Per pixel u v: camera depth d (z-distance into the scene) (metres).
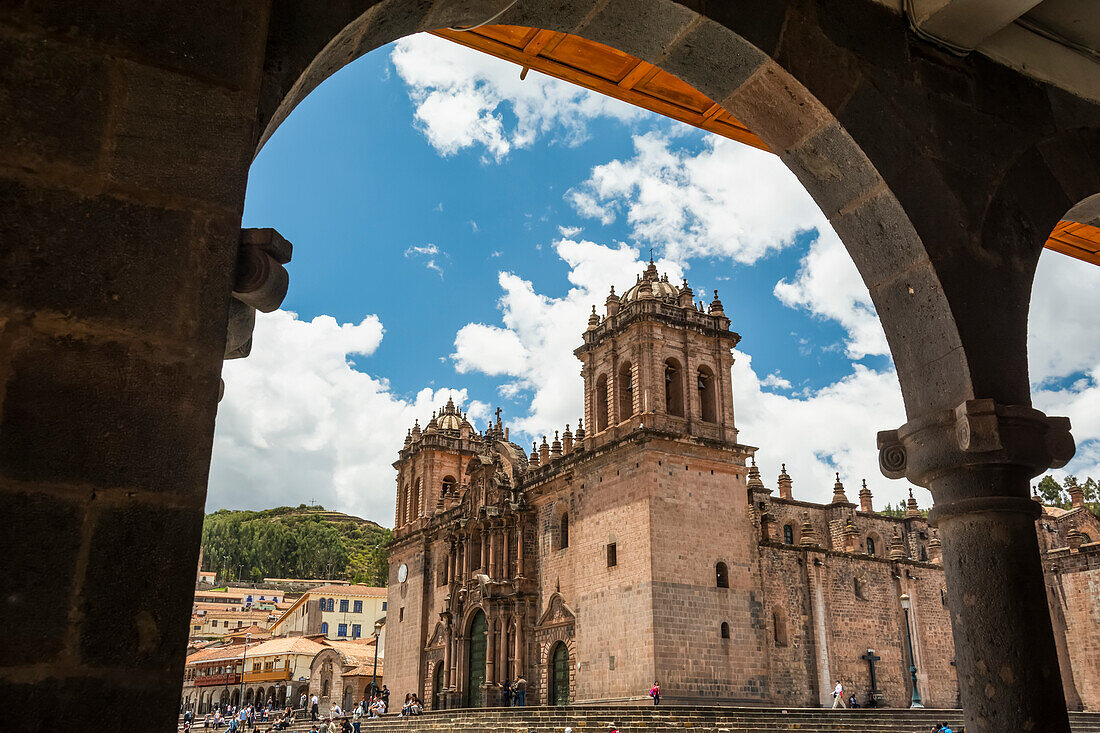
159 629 3.72
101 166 4.07
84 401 3.82
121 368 3.93
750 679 45.09
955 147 7.92
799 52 7.29
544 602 53.59
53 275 3.87
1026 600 6.79
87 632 3.59
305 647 88.94
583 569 49.59
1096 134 8.89
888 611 56.12
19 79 3.98
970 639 6.88
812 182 8.16
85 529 3.70
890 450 7.90
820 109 7.36
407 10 5.91
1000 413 7.03
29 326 3.78
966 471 7.14
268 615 142.62
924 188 7.62
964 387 7.30
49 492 3.66
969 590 6.95
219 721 76.12
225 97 4.45
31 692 3.44
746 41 7.05
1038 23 8.86
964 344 7.33
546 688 50.94
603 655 46.25
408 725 51.03
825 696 49.53
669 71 7.68
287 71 4.95
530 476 58.31
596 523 49.03
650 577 43.75
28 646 3.47
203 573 183.75
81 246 3.96
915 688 48.56
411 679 67.38
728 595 46.00
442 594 66.12
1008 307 7.68
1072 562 49.69
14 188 3.87
